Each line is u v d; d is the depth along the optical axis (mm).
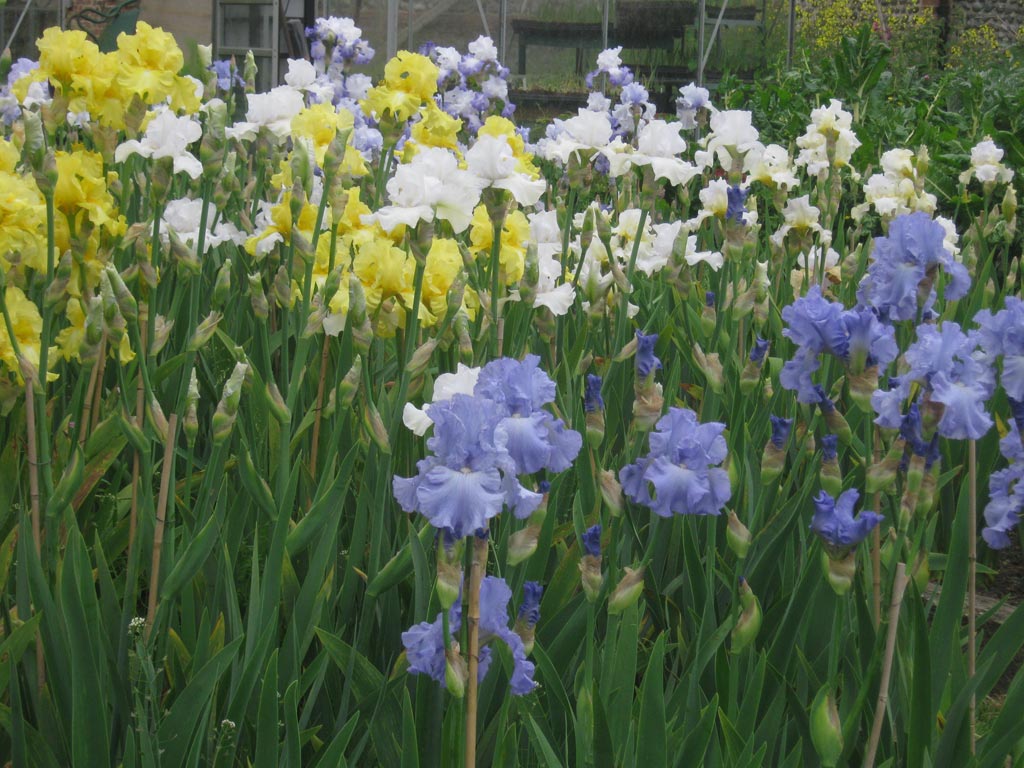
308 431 3090
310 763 2342
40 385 2449
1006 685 3105
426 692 2273
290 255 2797
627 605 2180
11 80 4922
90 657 2166
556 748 2305
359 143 4891
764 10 15508
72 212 2670
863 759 2414
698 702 2396
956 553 2434
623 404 3414
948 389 2213
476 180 2883
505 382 2059
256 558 2428
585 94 15227
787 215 4184
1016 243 6238
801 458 2918
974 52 16016
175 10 14453
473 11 15344
